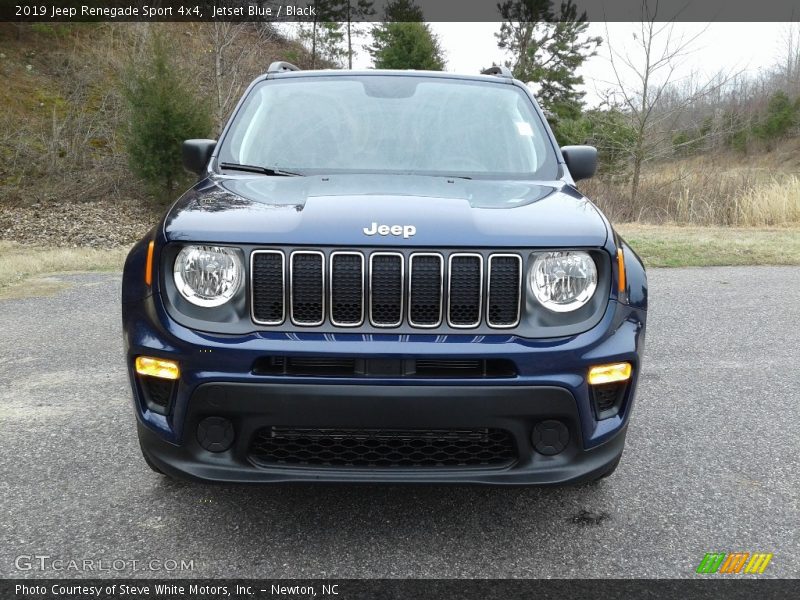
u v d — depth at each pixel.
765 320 6.55
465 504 2.99
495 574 2.47
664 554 2.61
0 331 6.11
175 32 24.70
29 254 12.33
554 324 2.44
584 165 3.57
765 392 4.54
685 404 4.30
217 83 21.02
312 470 2.43
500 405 2.35
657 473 3.31
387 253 2.37
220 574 2.45
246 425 2.38
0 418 3.94
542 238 2.44
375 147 3.45
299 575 2.45
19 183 19.42
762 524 2.83
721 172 19.16
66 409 4.09
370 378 2.33
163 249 2.46
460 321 2.41
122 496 3.01
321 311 2.38
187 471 2.45
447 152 3.45
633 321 2.60
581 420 2.45
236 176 3.24
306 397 2.32
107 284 8.61
